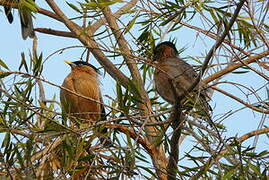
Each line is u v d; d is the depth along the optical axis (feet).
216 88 38.96
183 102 33.63
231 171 28.78
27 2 39.60
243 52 37.09
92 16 41.57
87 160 31.24
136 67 41.88
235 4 31.63
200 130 32.40
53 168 30.81
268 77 32.58
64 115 31.45
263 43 35.63
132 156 29.43
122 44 42.47
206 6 38.81
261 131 33.45
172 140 33.60
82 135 31.48
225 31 30.89
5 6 43.65
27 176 28.30
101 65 43.21
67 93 44.52
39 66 32.14
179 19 40.04
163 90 42.34
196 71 41.50
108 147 31.89
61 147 30.94
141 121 33.96
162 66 41.96
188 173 30.99
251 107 31.65
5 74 31.63
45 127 30.73
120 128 32.42
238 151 29.71
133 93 35.32
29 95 31.76
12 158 29.76
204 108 31.48
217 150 30.50
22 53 32.04
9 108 32.27
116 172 29.78
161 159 36.73
